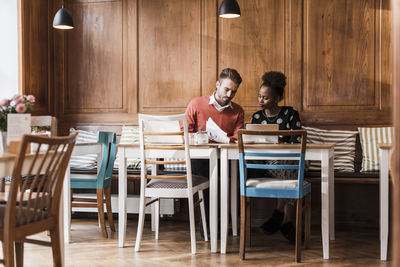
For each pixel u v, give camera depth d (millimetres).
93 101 5047
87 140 4754
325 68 4469
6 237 1773
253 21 4613
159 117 3107
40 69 4945
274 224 3611
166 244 3438
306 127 4414
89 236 3729
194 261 2926
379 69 4355
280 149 3043
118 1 4969
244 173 2996
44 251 3217
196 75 4770
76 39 5090
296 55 4520
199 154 3180
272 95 3705
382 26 4344
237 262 2900
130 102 4941
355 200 4207
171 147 3115
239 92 4648
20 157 1774
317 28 4484
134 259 2979
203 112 3795
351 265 2824
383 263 2879
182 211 4492
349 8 4414
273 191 2941
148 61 4898
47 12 5078
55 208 2064
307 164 4023
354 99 4410
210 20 4719
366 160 4152
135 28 4914
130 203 4355
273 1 4570
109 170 3863
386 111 4324
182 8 4797
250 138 3205
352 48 4410
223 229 3145
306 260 2949
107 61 5012
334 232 3906
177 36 4816
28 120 2213
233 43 4664
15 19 4695
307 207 3268
